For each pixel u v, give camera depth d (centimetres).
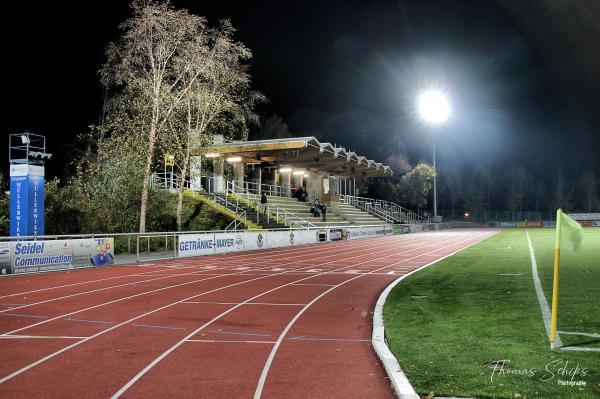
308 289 1418
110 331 905
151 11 2592
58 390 593
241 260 2380
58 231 2450
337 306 1145
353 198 6450
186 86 2922
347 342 809
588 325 816
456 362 642
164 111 2825
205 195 3747
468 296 1159
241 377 632
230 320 994
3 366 693
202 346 792
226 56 2841
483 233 5481
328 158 4625
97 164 2855
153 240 2611
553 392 526
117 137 2852
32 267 1838
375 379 618
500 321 870
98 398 565
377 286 1473
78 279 1673
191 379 627
